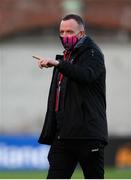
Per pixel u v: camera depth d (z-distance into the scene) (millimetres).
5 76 65688
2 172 41375
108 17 68312
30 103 66000
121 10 69250
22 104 65875
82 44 14625
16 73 65938
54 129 14984
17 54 66000
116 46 67500
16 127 65500
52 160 14875
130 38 68312
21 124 65562
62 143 14742
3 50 65875
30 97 65875
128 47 67688
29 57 66188
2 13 66750
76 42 14695
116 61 67125
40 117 65938
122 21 68562
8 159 42281
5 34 66312
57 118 14781
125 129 66875
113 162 43750
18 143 42375
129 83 67188
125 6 69562
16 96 65812
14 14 67000
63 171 14789
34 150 42406
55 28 66688
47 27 66625
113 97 66750
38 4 67500
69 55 14781
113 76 66938
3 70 65625
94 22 67688
